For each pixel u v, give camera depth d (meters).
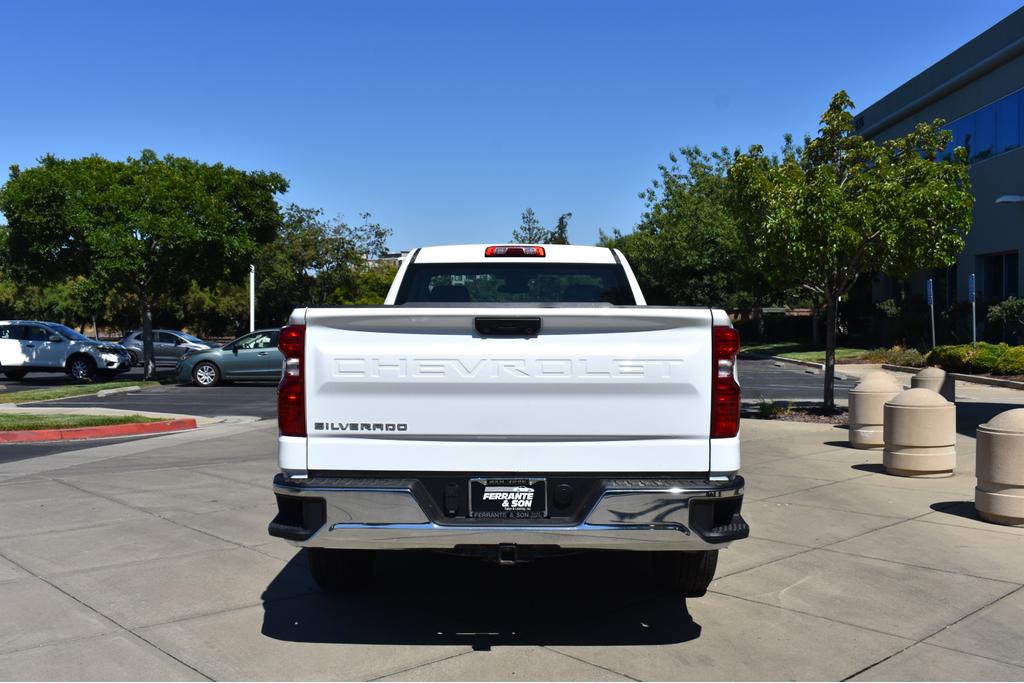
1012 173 25.72
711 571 5.38
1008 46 25.38
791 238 13.31
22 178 23.08
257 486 8.92
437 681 4.27
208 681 4.26
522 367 4.39
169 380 24.89
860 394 11.09
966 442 11.62
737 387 4.42
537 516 4.43
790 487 8.70
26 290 56.31
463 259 6.48
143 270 23.98
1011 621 5.03
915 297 31.75
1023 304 24.03
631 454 4.39
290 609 5.31
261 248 27.11
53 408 17.03
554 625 5.06
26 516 7.58
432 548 4.50
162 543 6.73
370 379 4.42
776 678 4.30
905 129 33.25
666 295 45.03
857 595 5.50
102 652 4.61
